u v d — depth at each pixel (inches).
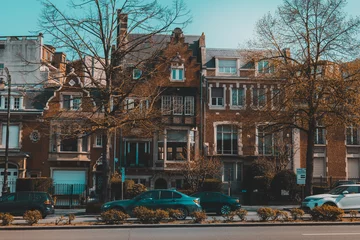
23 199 976.3
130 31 1049.5
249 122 1163.9
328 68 1077.8
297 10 1084.5
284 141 1557.6
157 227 713.6
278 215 785.6
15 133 1525.6
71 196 1282.0
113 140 1566.2
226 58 1665.8
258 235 593.6
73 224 736.3
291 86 1086.4
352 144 1690.5
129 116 1028.5
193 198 871.1
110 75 1042.7
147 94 1099.9
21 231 666.8
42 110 1526.8
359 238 560.7
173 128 1572.3
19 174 1477.6
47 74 1755.7
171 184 1576.0
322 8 1077.1
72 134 1037.8
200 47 1712.6
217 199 985.5
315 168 1664.6
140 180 1569.9
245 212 777.6
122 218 748.6
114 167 1480.1
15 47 1804.9
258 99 1184.2
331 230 652.1
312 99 1079.0
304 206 940.0
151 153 1584.6
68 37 997.2
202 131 1614.2
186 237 576.1
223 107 1633.9
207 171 1408.7
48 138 1530.5
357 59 1071.0
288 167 1624.0
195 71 1632.6
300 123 1230.3
